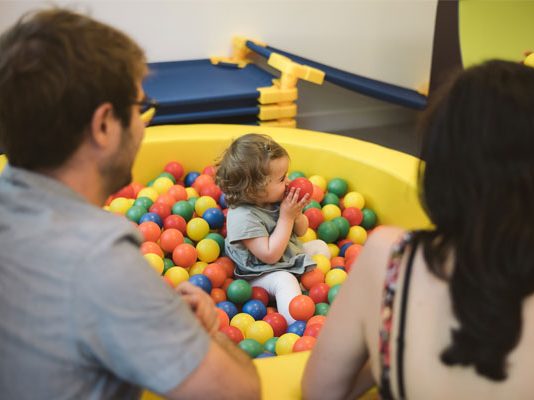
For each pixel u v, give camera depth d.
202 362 0.66
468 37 2.46
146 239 1.70
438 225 0.65
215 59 2.75
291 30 2.87
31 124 0.65
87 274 0.61
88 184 0.71
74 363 0.63
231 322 1.49
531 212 0.58
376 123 3.24
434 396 0.66
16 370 0.63
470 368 0.63
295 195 1.56
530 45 2.39
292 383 0.97
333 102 3.12
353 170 1.96
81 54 0.65
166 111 2.26
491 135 0.58
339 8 2.88
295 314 1.49
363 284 0.73
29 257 0.63
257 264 1.63
